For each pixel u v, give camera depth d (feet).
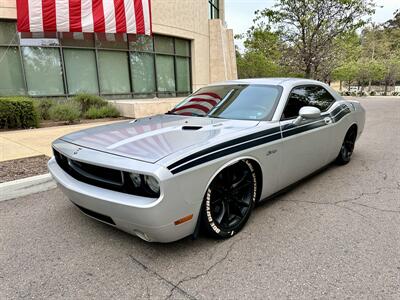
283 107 11.58
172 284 7.60
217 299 7.06
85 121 33.32
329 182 14.64
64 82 39.47
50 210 12.02
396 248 8.97
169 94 50.98
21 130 27.58
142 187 7.68
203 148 8.41
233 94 12.87
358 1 46.57
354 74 125.18
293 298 7.04
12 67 36.35
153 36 46.85
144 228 7.72
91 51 41.11
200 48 53.93
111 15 37.32
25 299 7.17
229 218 9.71
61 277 7.95
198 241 9.49
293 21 50.75
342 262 8.34
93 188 8.58
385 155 19.90
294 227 10.29
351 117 16.56
